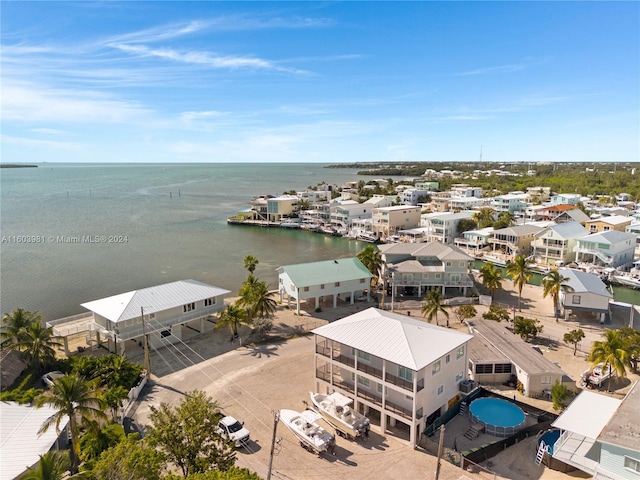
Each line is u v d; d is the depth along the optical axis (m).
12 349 46.00
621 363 41.09
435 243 80.56
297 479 31.42
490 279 71.44
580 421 31.14
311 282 65.75
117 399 38.12
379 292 77.69
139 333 51.75
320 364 49.31
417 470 32.41
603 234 94.06
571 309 62.88
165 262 106.31
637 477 26.05
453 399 39.81
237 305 58.75
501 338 50.28
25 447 31.25
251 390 44.22
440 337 38.72
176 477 24.33
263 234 147.88
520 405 40.06
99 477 24.58
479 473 32.00
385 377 36.53
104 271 97.75
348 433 35.84
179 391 44.03
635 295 81.06
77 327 54.53
